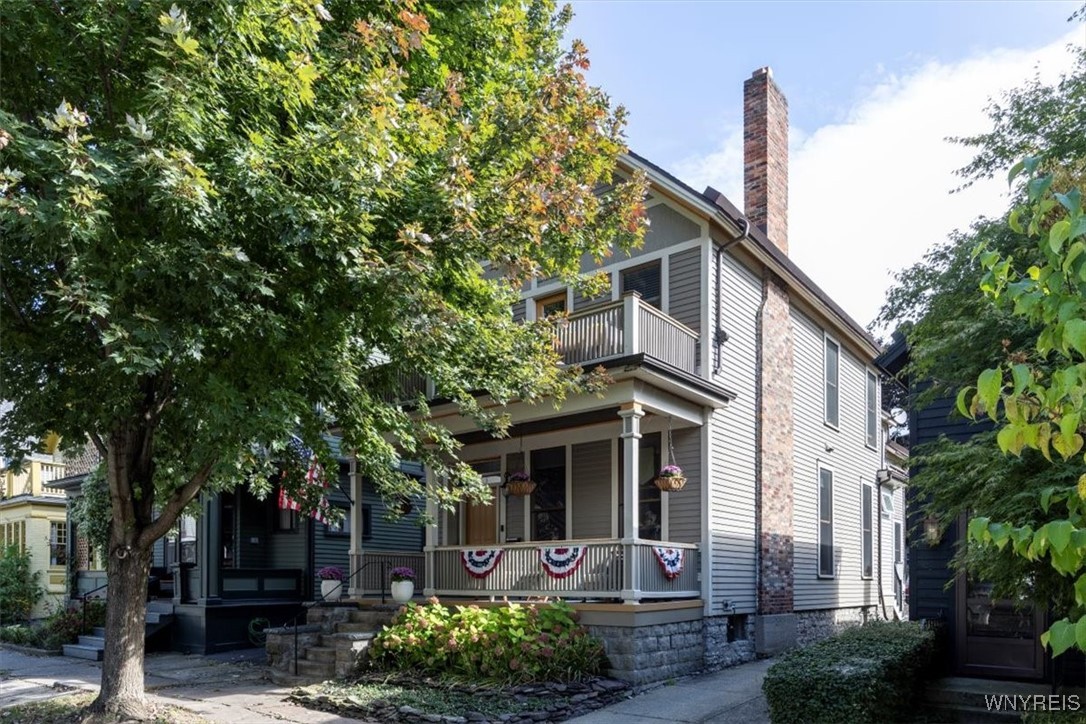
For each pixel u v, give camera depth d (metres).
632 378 11.09
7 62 6.64
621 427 13.29
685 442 12.84
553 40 10.85
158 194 5.91
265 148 6.75
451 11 9.32
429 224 7.64
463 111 9.65
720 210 12.74
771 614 13.68
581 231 8.98
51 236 5.76
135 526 8.38
